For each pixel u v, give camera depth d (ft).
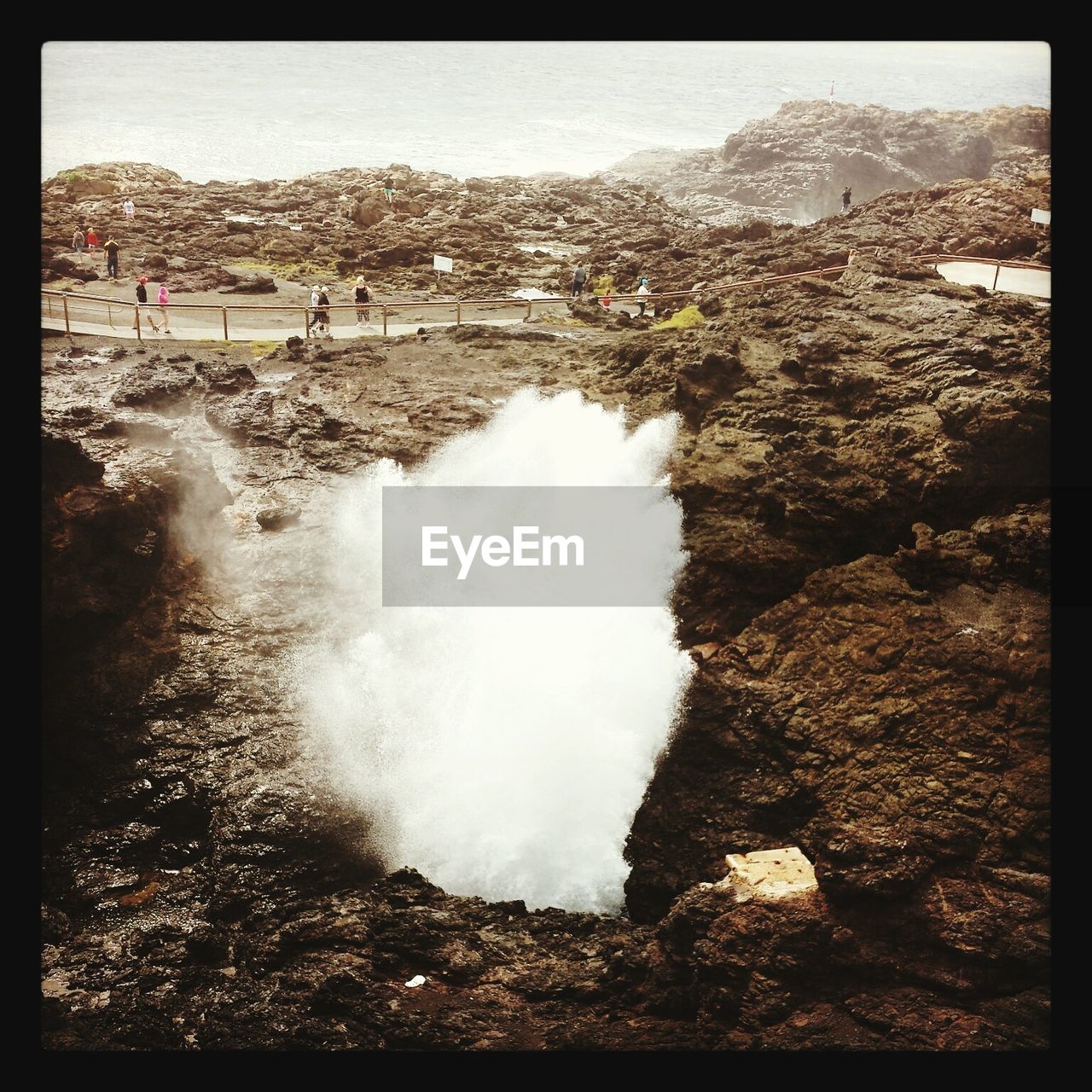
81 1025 56.44
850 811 66.49
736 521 83.51
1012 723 67.82
